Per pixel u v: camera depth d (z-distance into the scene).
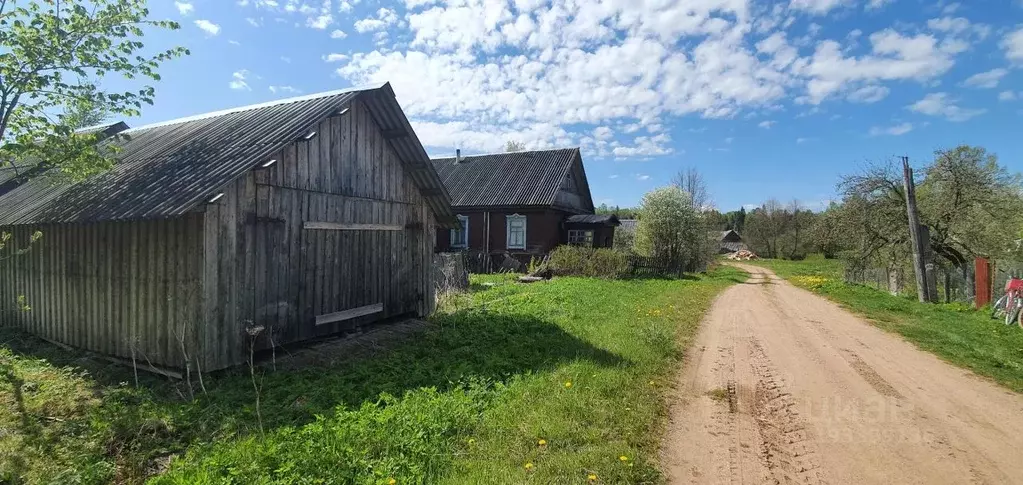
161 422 5.13
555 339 8.73
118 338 7.57
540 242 26.41
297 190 8.05
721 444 4.83
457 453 4.26
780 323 11.90
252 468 3.87
